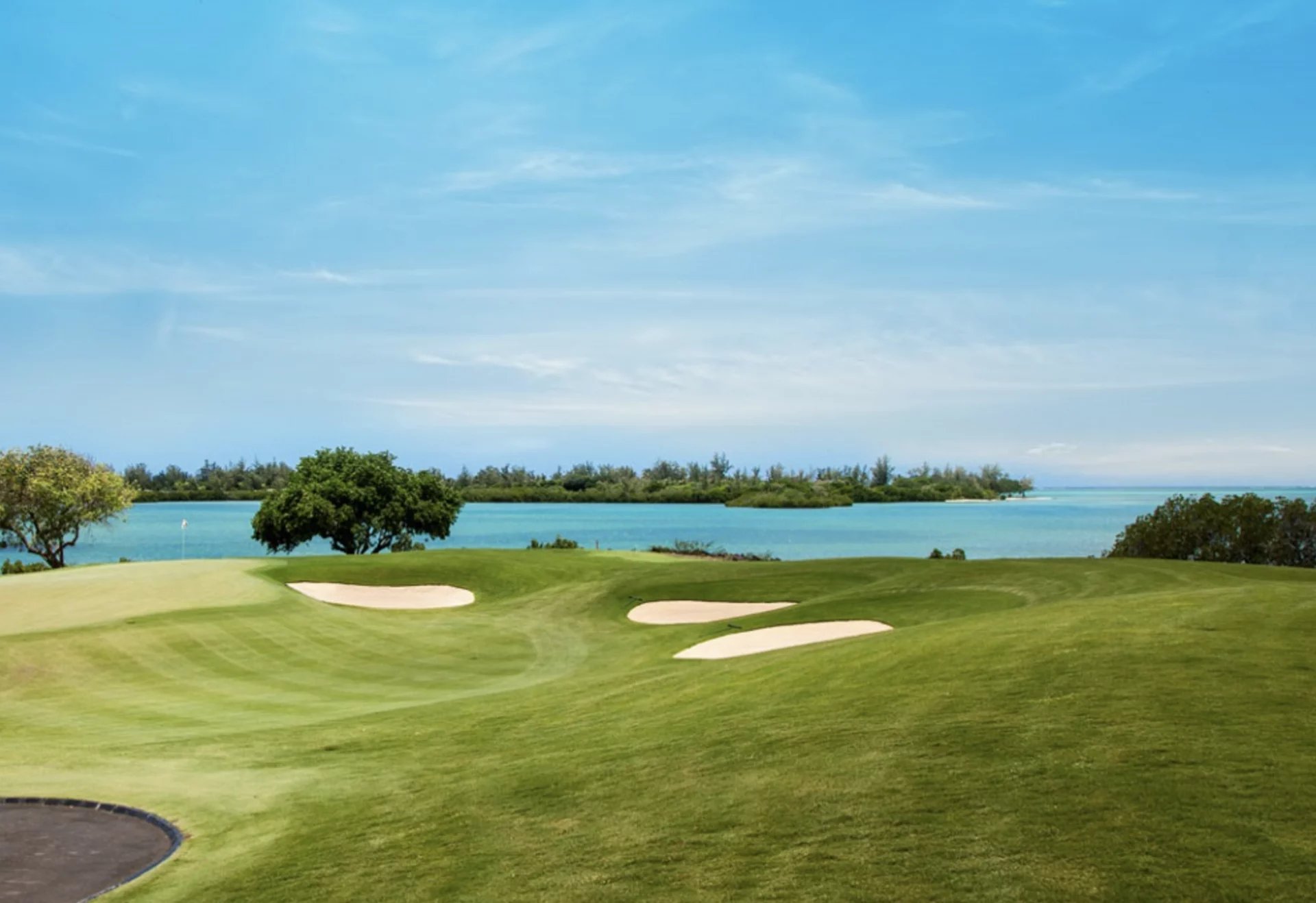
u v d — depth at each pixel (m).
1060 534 110.94
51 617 26.75
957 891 6.25
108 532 126.12
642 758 11.02
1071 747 8.70
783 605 31.31
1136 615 14.39
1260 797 7.13
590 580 39.47
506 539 106.88
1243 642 11.83
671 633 27.39
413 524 66.69
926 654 13.84
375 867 8.52
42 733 16.09
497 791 10.61
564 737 13.25
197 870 9.02
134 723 17.00
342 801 11.23
